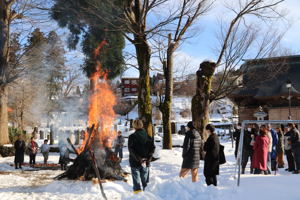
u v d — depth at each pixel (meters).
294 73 31.19
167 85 19.48
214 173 7.43
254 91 30.89
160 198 5.88
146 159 7.28
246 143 11.22
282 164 13.48
